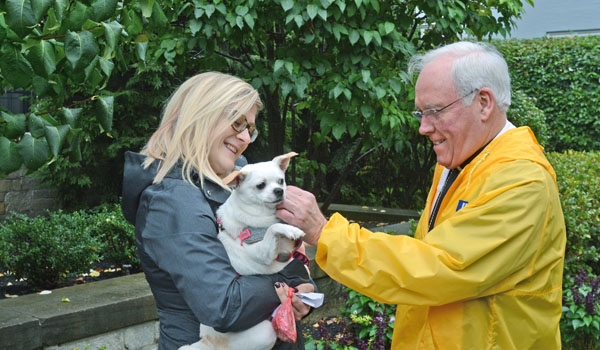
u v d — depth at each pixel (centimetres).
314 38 466
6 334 315
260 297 202
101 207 778
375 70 484
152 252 204
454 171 225
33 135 247
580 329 462
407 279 190
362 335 421
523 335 196
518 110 802
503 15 552
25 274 433
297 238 202
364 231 202
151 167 217
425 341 204
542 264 196
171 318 213
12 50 232
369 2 466
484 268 187
